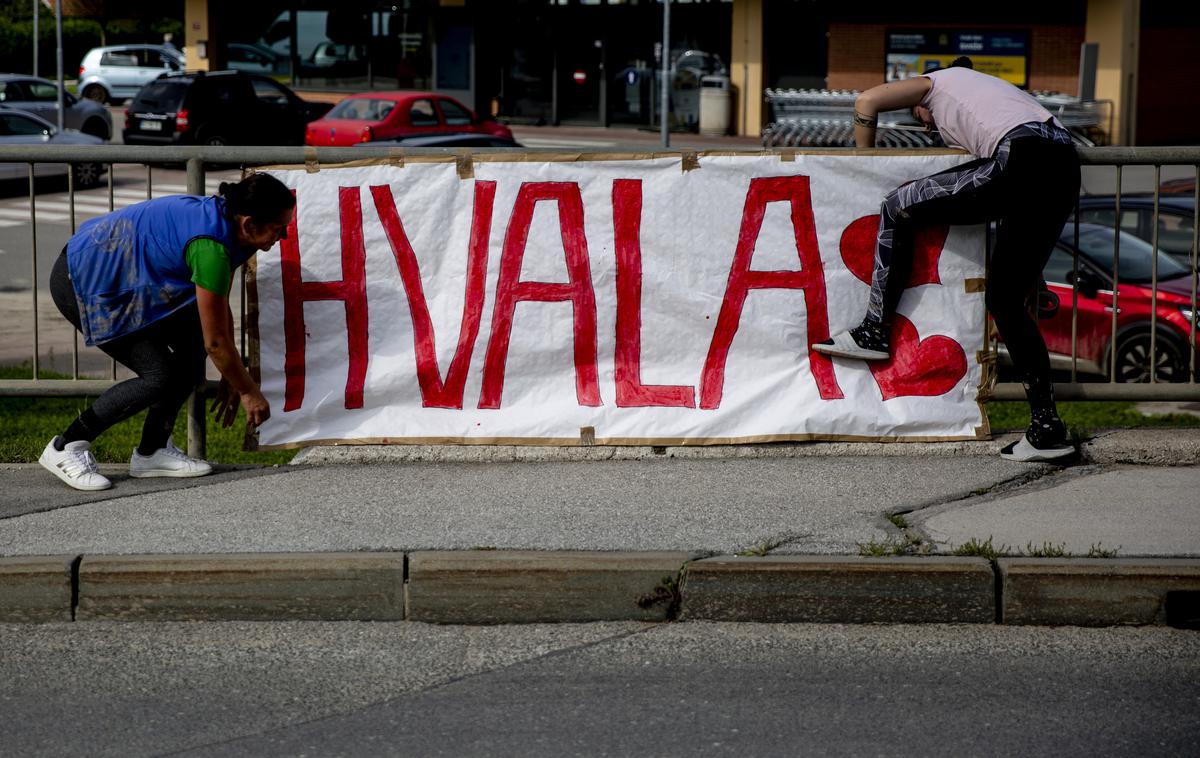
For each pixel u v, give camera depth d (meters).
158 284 5.60
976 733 3.94
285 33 38.62
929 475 6.09
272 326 6.38
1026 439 6.29
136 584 4.85
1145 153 6.44
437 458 6.37
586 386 6.43
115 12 43.56
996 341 6.47
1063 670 4.42
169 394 5.92
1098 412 9.34
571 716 4.07
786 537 5.19
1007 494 5.84
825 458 6.37
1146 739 3.91
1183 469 6.25
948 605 4.83
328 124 25.27
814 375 6.45
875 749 3.84
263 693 4.25
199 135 27.08
